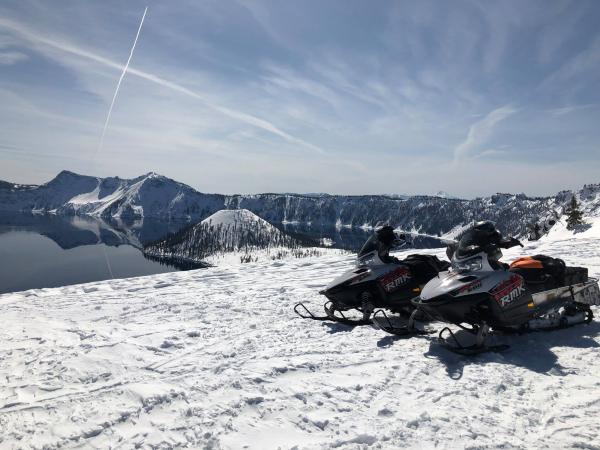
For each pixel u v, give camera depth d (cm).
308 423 388
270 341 611
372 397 435
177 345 607
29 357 576
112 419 398
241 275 1276
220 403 422
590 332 605
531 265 616
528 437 359
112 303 909
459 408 409
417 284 691
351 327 673
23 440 369
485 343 571
